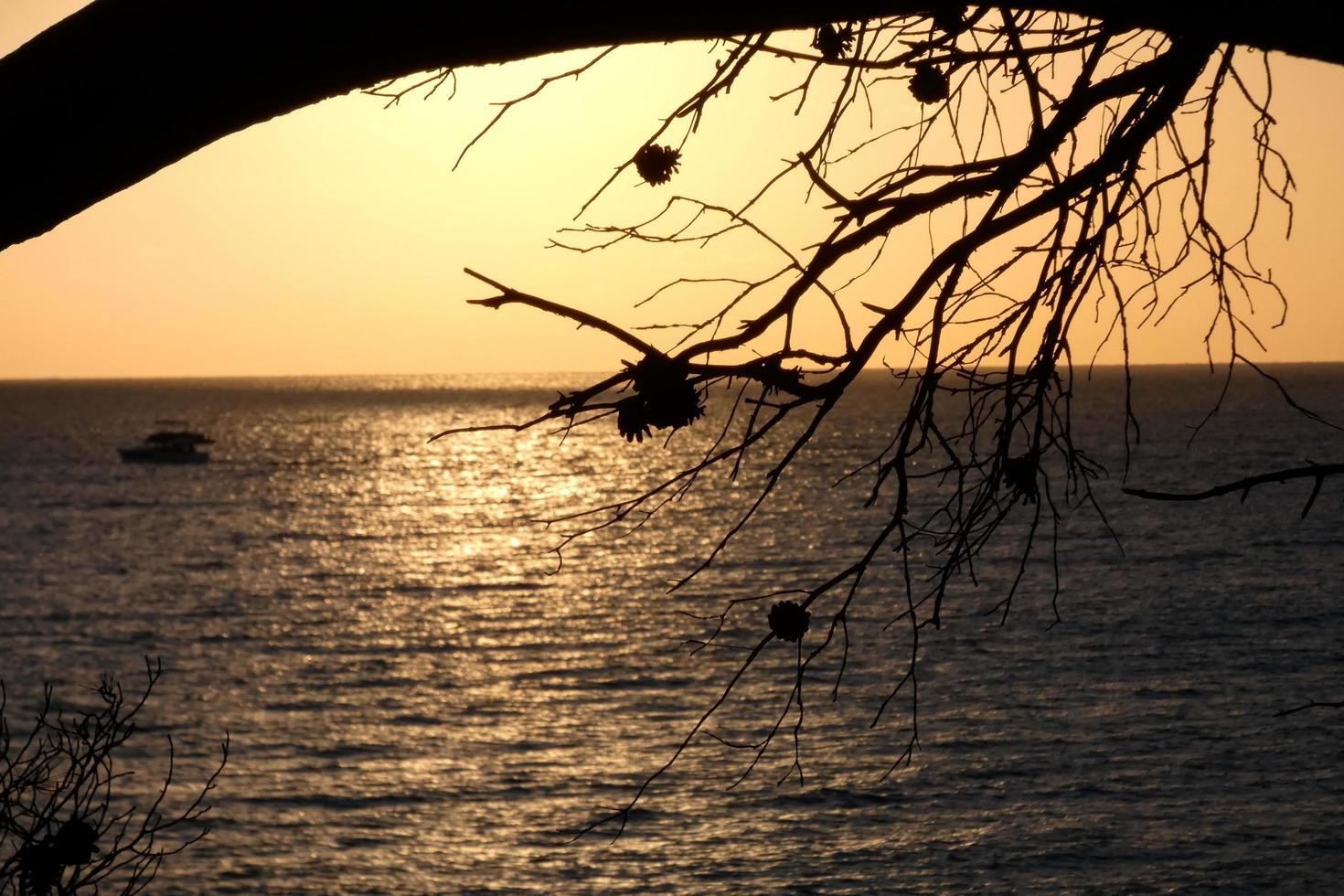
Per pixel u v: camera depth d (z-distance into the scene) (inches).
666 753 1563.7
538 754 1582.2
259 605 2824.8
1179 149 135.0
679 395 95.9
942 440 113.0
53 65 75.7
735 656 2100.1
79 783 227.5
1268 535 3462.1
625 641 2290.8
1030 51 116.4
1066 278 120.6
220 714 1815.9
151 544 3919.8
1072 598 2541.8
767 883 1136.2
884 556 3043.8
